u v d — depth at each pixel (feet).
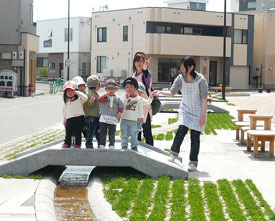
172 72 163.12
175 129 50.93
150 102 28.86
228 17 169.17
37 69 213.05
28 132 47.83
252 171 29.66
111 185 24.64
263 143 37.22
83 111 27.63
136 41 162.91
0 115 65.00
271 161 33.35
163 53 158.30
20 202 21.59
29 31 112.57
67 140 27.58
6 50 106.32
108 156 26.35
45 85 168.35
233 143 42.14
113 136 27.76
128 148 29.19
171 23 162.81
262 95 133.90
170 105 77.77
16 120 59.00
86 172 28.32
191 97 28.30
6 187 24.40
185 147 38.93
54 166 29.30
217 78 171.53
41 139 42.88
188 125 28.35
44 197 22.29
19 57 106.42
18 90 108.37
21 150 36.55
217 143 41.42
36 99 99.86
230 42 170.40
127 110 27.81
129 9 164.86
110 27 171.83
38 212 19.94
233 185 24.95
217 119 63.10
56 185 25.84
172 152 28.27
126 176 27.12
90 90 28.53
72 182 26.21
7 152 35.68
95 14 176.76
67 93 27.09
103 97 27.32
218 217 19.29
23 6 107.24
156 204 21.11
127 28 165.99
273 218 19.34
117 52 169.78
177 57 163.02
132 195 22.71
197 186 24.29
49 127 52.26
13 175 26.73
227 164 31.30
